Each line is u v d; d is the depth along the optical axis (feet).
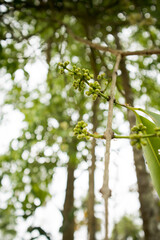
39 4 12.41
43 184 14.79
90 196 8.52
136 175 11.10
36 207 12.92
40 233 10.05
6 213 13.84
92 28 13.28
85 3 12.76
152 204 10.73
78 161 14.93
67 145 14.42
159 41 15.06
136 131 3.76
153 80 15.64
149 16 12.44
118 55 6.48
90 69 14.48
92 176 8.91
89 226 8.15
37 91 16.46
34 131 15.34
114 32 13.75
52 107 16.10
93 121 11.71
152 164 4.64
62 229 10.72
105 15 13.21
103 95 4.32
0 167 15.16
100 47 7.88
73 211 11.41
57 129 14.85
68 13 12.92
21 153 14.82
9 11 11.41
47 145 14.96
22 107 16.30
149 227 10.42
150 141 4.76
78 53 15.47
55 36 12.79
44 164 14.74
